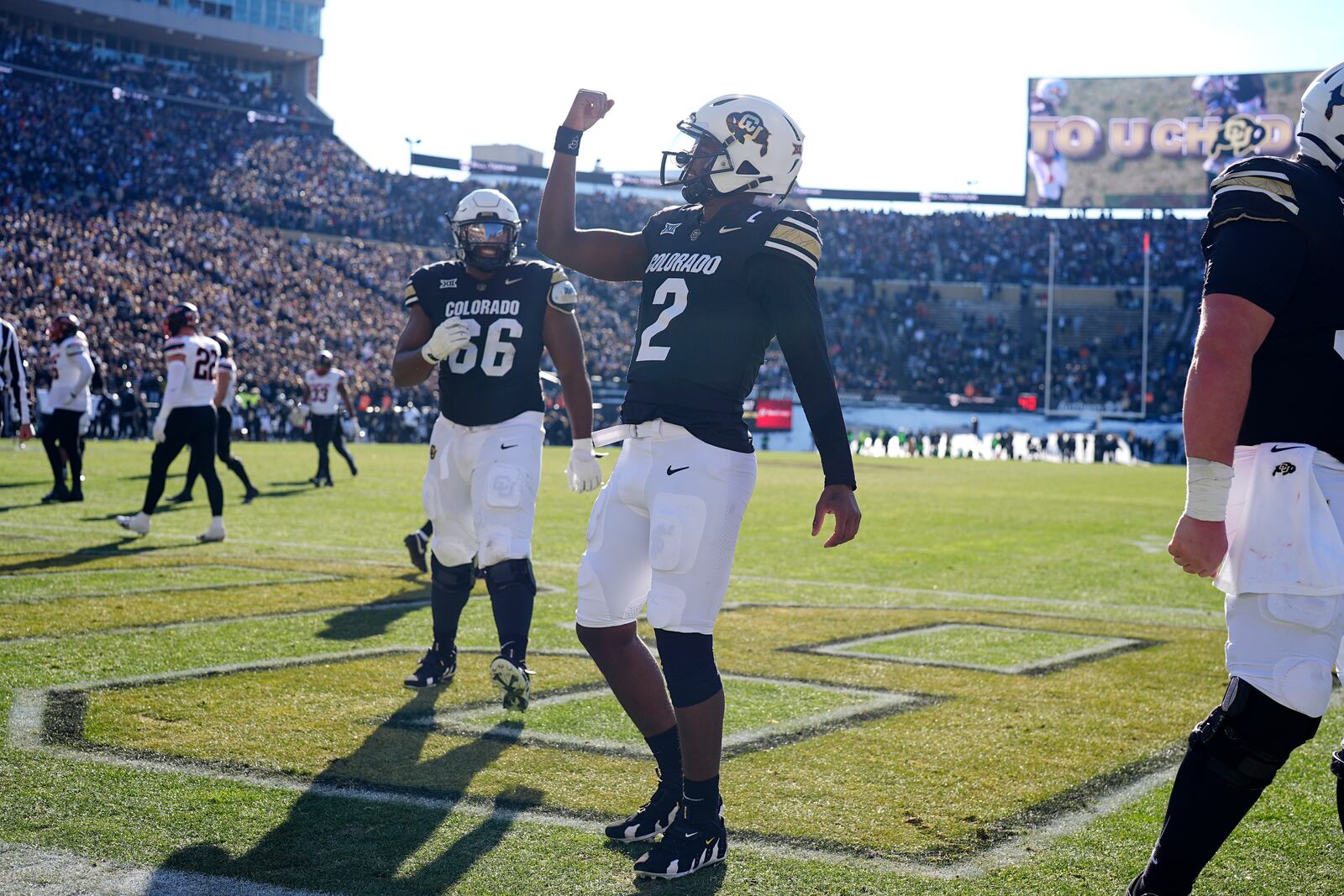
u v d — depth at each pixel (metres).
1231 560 2.32
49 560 7.56
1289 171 2.27
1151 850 2.89
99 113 43.78
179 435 8.84
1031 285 53.19
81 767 3.35
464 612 6.17
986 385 48.88
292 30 54.62
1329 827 3.11
